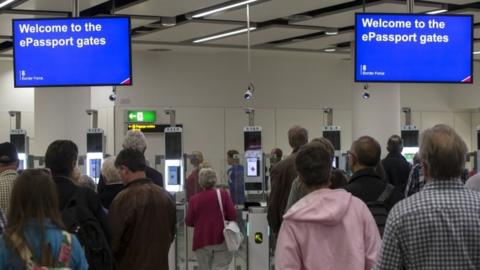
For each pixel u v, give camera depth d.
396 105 11.84
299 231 2.73
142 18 10.50
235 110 14.57
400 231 2.25
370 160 3.45
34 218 2.63
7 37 12.24
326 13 10.31
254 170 7.86
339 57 15.02
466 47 6.93
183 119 14.19
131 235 4.02
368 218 2.81
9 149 4.46
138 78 13.93
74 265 2.72
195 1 9.34
